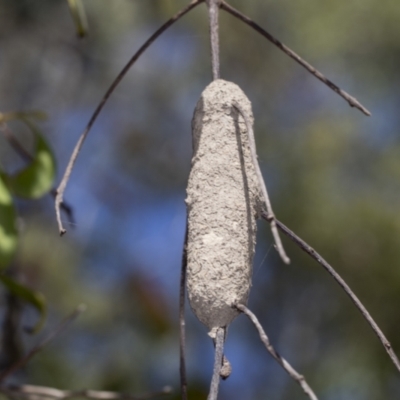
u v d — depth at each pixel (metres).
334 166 6.62
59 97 7.18
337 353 6.72
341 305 6.52
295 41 6.86
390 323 6.39
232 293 2.04
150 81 7.74
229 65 7.15
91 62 7.19
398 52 6.89
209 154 2.21
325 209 6.39
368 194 6.48
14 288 3.34
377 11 6.66
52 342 6.08
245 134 2.23
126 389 6.23
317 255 2.01
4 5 6.21
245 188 2.17
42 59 6.80
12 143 3.42
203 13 6.86
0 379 3.30
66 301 6.48
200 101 2.29
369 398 6.48
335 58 6.90
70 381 6.05
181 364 2.12
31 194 3.36
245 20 2.41
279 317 7.21
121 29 6.82
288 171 6.66
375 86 6.96
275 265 7.02
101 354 6.43
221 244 2.07
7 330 4.44
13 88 6.93
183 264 2.15
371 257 6.32
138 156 7.96
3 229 3.16
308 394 1.75
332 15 6.69
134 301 6.72
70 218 3.34
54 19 6.55
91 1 6.59
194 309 2.05
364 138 6.78
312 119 6.91
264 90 7.14
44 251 6.53
